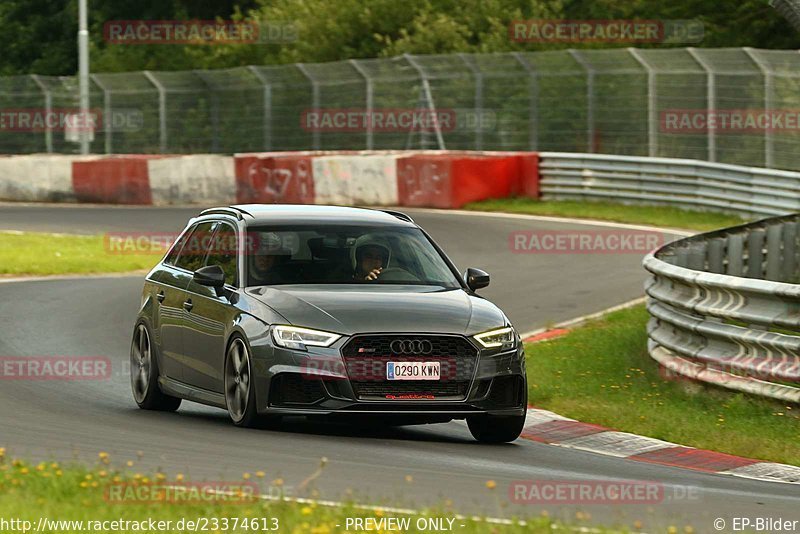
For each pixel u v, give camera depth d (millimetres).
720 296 44625
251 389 34562
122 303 68875
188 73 146250
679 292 48000
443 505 25297
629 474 32531
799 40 150250
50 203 136750
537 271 79438
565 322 62812
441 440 36531
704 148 108938
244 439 33406
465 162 118750
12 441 32844
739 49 105000
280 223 38469
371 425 38812
